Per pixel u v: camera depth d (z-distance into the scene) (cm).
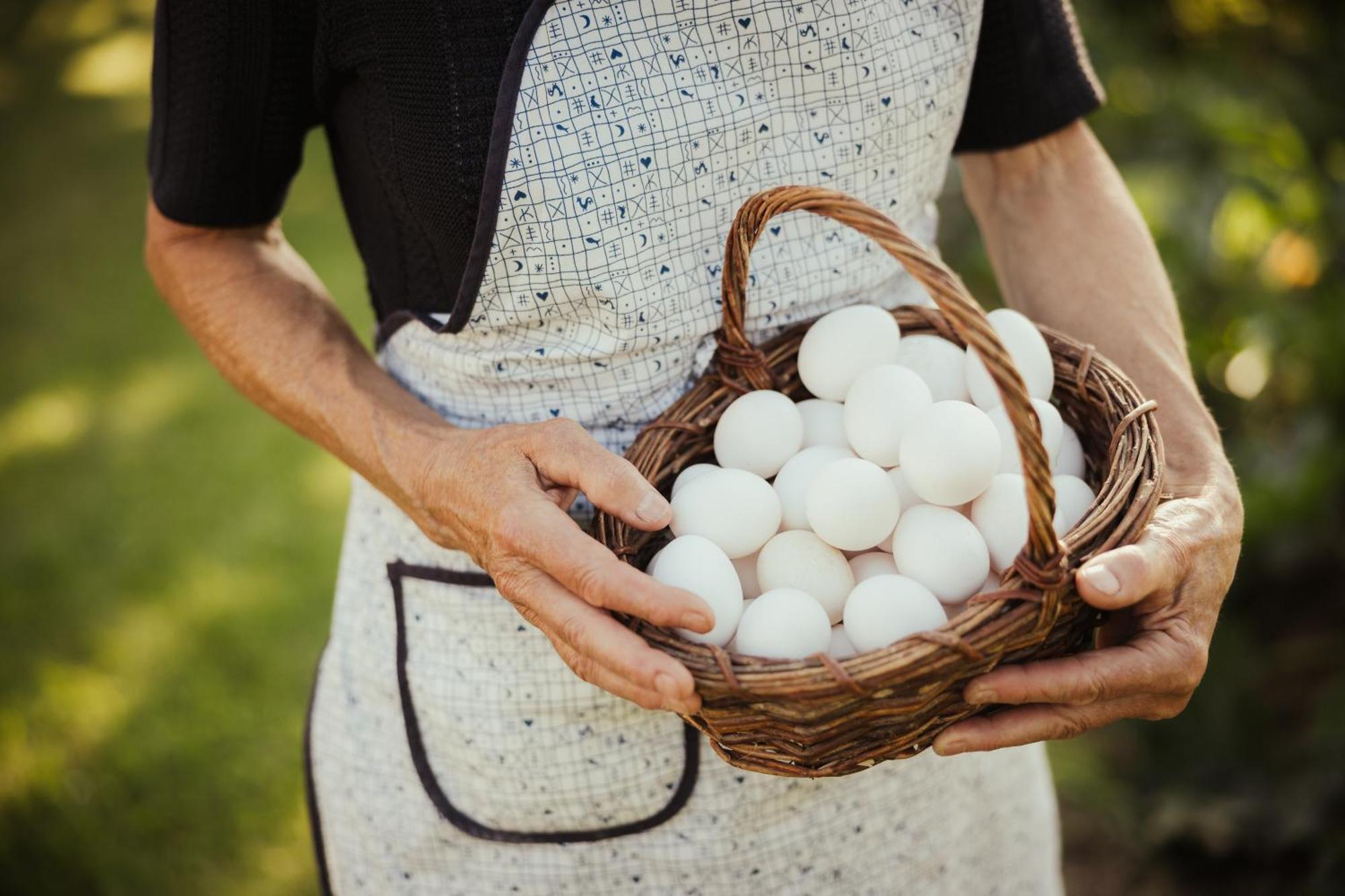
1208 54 238
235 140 96
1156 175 209
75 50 592
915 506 93
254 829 200
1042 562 76
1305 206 198
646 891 105
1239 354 195
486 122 85
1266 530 190
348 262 373
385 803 109
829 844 105
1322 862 165
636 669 75
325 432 101
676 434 96
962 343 103
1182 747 197
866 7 87
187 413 314
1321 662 196
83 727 218
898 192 97
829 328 98
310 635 239
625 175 85
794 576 91
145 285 380
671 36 84
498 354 94
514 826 104
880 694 75
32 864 194
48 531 272
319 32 88
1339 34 234
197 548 265
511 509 84
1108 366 97
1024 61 104
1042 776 128
